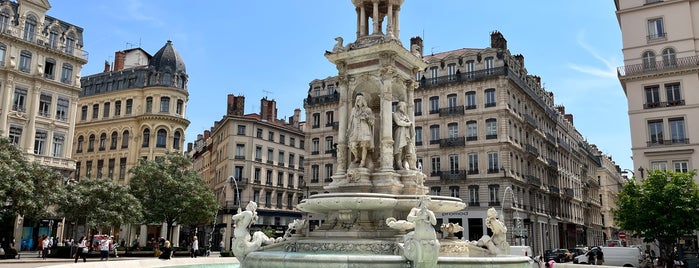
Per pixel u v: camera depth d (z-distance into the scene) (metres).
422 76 56.97
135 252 38.97
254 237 12.21
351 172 14.86
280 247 12.34
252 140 69.62
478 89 53.34
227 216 66.12
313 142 63.66
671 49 42.16
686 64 40.94
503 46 55.72
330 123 62.72
